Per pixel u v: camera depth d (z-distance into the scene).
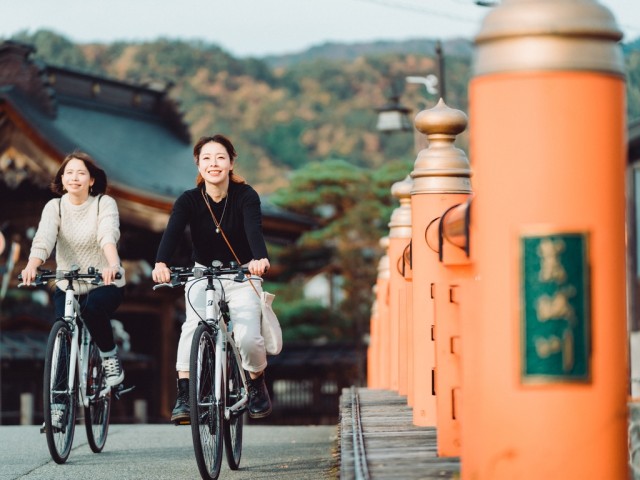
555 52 3.69
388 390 12.63
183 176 41.62
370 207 50.75
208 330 7.45
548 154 3.70
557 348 3.71
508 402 3.76
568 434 3.72
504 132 3.74
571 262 3.70
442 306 5.96
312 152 139.50
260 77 154.12
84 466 8.70
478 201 3.86
